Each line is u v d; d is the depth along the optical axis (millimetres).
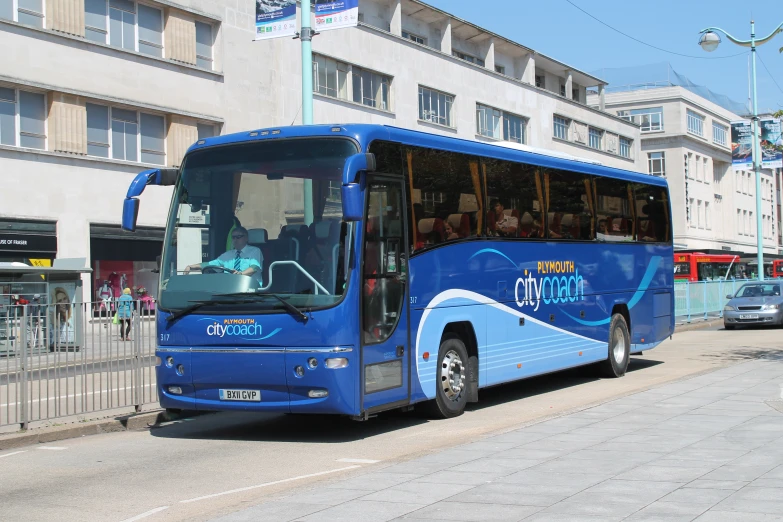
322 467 9219
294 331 10359
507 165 14172
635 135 68250
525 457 8969
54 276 22125
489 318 13359
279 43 36625
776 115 21703
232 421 13023
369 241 10805
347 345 10312
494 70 52656
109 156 30781
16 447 10781
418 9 47375
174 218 11344
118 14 31031
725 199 91250
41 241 28438
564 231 15680
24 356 11195
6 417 10930
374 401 10742
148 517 7191
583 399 14430
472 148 13320
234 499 7754
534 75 57125
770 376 15297
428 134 12344
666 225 19719
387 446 10484
